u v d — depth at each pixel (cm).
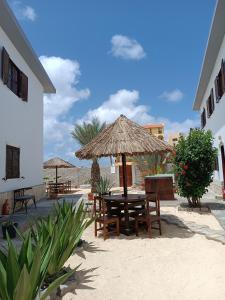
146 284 457
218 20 1036
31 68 1452
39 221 665
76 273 501
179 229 782
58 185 2091
